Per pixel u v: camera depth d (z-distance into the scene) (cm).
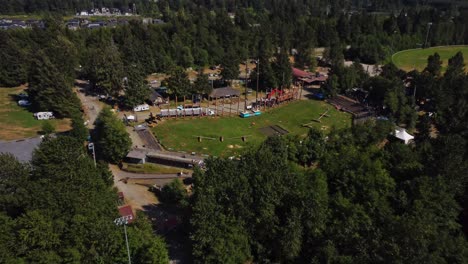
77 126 12144
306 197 7050
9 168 7694
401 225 6312
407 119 15175
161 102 17200
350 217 6988
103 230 6550
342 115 16512
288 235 6812
